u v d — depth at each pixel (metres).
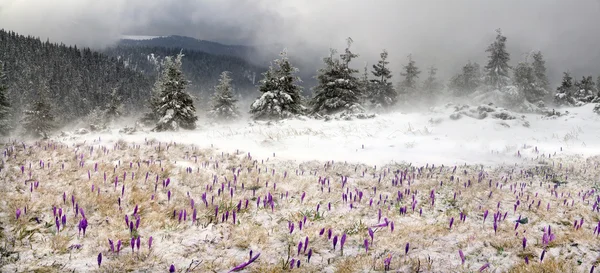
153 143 13.12
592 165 11.31
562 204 7.21
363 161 11.66
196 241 4.88
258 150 12.84
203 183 7.86
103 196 6.30
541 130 20.70
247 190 7.63
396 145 15.05
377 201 7.26
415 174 9.90
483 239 5.25
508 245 5.03
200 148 12.51
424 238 5.30
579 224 6.02
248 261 4.18
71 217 5.37
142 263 4.19
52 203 5.78
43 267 3.93
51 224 5.07
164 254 4.45
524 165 11.32
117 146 11.68
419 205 7.07
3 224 4.84
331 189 8.05
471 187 8.47
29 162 8.25
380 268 4.28
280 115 32.16
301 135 17.61
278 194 7.46
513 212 6.68
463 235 5.45
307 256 4.61
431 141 16.16
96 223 5.27
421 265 4.39
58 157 9.10
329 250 4.82
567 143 16.50
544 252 4.49
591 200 7.57
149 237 4.86
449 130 19.53
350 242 5.12
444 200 7.43
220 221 5.70
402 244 5.06
